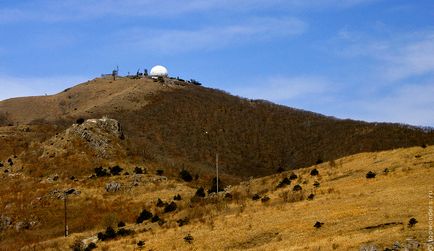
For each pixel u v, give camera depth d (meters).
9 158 104.44
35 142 113.19
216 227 52.72
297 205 54.53
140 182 89.62
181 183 93.31
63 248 60.09
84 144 103.88
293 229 46.22
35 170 97.25
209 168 138.00
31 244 66.25
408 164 62.28
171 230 55.72
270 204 58.19
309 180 67.19
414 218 41.19
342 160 75.44
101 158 100.75
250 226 49.97
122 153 104.94
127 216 74.38
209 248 46.31
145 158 107.56
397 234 38.28
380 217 43.91
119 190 86.81
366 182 58.53
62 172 95.44
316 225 45.22
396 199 48.34
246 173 143.50
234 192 72.12
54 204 83.00
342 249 37.28
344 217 46.28
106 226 70.12
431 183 51.94
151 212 73.75
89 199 83.94
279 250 40.69
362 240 38.53
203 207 65.38
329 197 55.25
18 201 84.44
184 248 47.66
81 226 73.62
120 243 54.53
